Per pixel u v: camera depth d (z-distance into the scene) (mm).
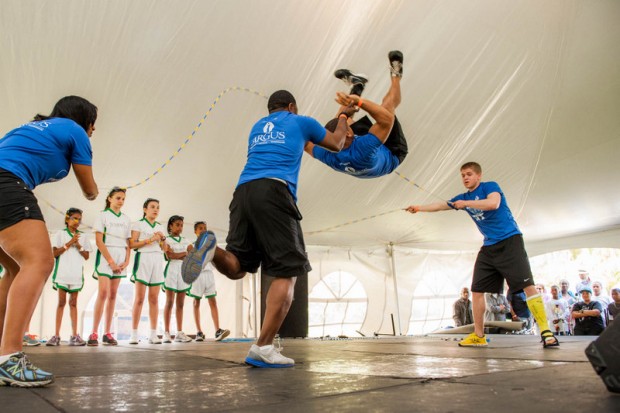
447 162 6203
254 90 4555
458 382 1271
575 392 1024
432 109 5426
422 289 8852
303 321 6203
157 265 4957
